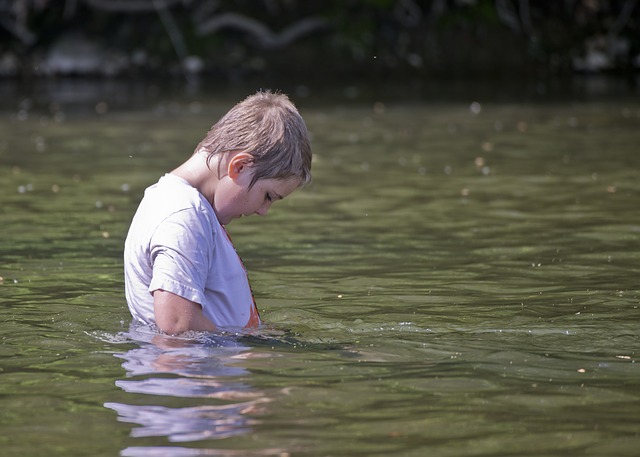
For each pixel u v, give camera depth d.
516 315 11.62
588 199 19.97
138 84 52.22
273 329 10.63
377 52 58.72
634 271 13.92
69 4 57.97
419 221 18.03
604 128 33.03
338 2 60.53
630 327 10.98
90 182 22.33
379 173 23.83
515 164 25.16
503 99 44.28
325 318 11.47
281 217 18.42
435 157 26.62
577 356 9.83
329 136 31.73
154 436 7.61
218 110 39.50
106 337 10.43
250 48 58.59
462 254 15.27
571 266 14.31
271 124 9.67
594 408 8.25
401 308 12.01
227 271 10.10
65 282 13.28
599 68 59.09
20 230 16.98
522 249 15.54
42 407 8.30
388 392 8.64
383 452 7.30
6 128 33.50
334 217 18.44
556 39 60.25
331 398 8.46
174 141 29.95
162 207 9.73
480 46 59.28
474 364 9.51
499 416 8.06
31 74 55.81
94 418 8.02
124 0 58.28
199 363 9.30
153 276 9.63
